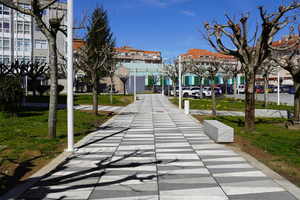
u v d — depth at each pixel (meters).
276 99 32.31
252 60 9.46
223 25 10.19
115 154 6.80
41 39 41.44
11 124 10.72
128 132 10.28
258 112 15.16
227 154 6.72
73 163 5.95
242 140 8.30
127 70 54.53
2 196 4.06
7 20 37.69
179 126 11.88
